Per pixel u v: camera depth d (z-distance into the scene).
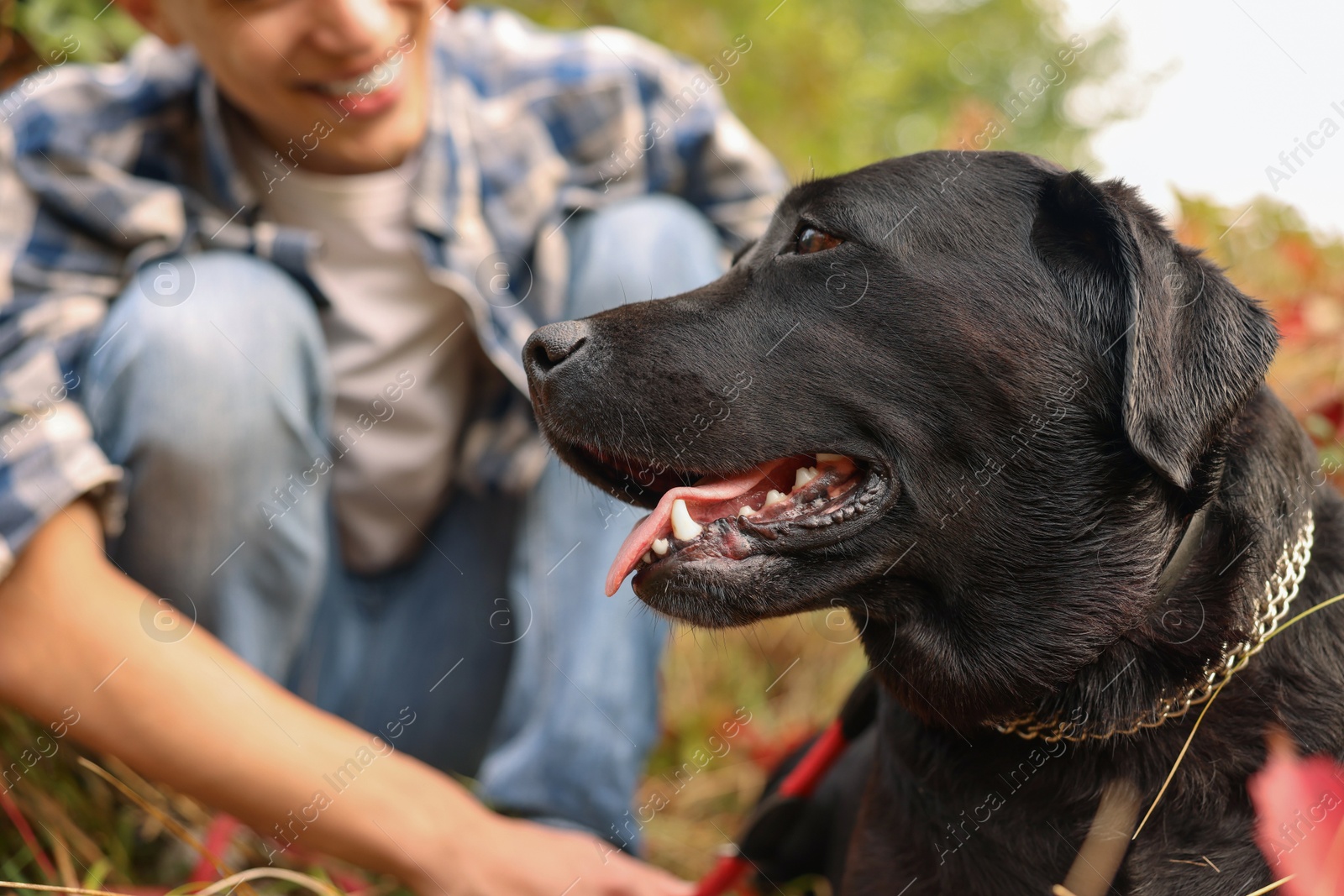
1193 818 0.52
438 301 0.73
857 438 0.56
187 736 0.59
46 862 0.63
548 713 0.68
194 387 0.64
